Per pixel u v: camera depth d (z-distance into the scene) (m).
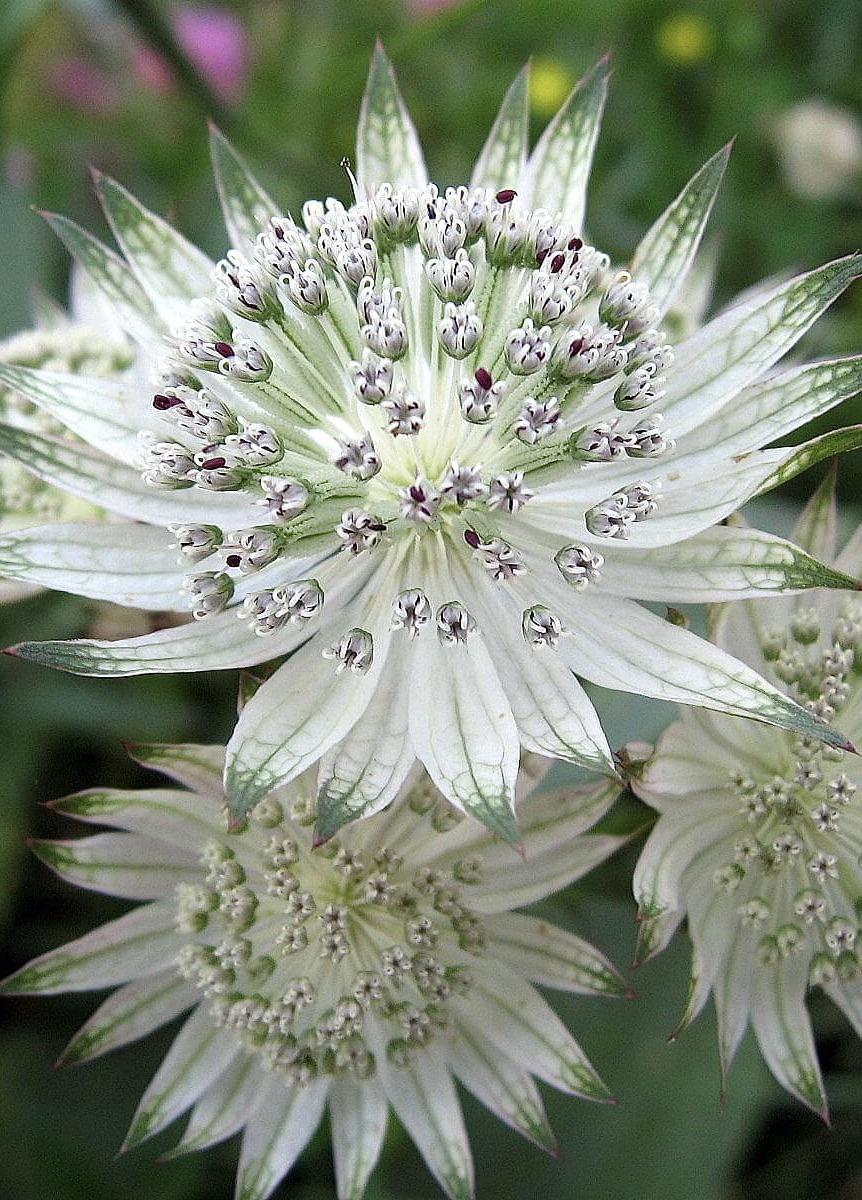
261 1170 0.17
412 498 0.16
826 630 0.17
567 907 0.18
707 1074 0.18
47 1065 0.20
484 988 0.17
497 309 0.17
